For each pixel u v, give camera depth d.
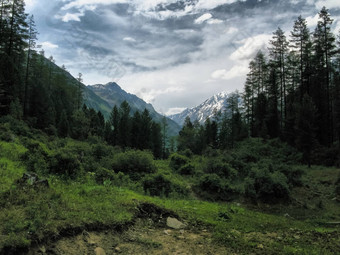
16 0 43.00
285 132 37.84
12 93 38.91
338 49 37.50
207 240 6.75
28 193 6.72
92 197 8.16
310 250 6.54
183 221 8.18
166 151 77.88
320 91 38.97
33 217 5.60
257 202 15.34
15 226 5.03
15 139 18.80
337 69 40.34
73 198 7.52
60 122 47.53
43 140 27.44
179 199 13.49
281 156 31.23
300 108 31.36
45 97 49.25
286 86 48.78
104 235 6.07
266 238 7.48
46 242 5.08
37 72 63.38
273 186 15.78
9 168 9.52
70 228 5.70
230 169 19.92
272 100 47.97
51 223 5.55
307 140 29.14
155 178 14.95
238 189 16.30
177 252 5.86
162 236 6.76
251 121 55.53
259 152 32.78
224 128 53.81
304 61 43.09
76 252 5.14
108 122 68.19
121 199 8.38
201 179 16.94
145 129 66.06
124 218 6.95
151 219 7.75
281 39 47.19
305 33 43.12
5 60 39.75
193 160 27.45
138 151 19.39
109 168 16.47
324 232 8.96
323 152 30.58
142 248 5.86
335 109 34.91
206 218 8.96
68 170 11.27
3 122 28.31
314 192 17.62
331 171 23.56
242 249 6.28
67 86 73.56
